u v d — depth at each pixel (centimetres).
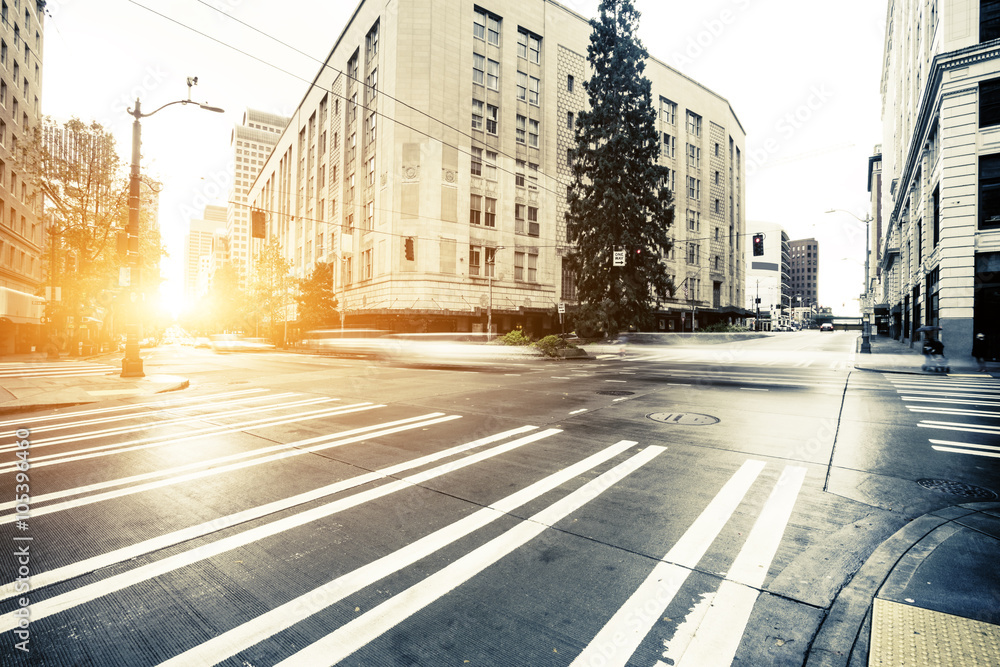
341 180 4700
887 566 330
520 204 4188
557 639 258
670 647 251
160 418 890
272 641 257
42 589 304
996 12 2019
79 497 470
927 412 916
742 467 566
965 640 247
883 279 6612
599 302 3522
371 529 397
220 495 477
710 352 3272
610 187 3394
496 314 3981
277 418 884
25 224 3794
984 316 2016
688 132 5778
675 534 388
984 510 435
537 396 1152
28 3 3678
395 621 274
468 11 3872
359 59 4378
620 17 3550
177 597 297
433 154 3666
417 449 654
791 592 301
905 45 3781
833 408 967
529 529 397
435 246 3666
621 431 761
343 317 4559
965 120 2048
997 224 1992
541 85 4344
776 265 11369
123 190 3142
